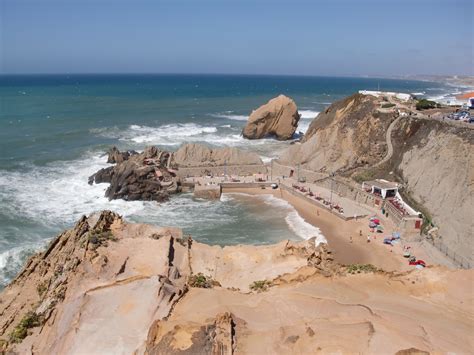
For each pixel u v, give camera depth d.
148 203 67.06
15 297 31.00
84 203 66.06
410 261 47.53
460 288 26.52
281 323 21.98
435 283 27.16
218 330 20.33
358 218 59.88
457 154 53.88
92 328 22.95
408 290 26.84
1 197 66.38
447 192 52.47
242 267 34.00
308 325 21.23
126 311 24.03
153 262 30.84
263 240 54.16
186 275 30.47
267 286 28.89
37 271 35.00
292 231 56.81
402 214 55.19
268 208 65.44
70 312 24.97
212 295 25.70
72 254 33.06
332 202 65.31
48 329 25.09
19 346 23.89
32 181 74.56
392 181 64.94
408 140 68.50
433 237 50.56
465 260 44.47
